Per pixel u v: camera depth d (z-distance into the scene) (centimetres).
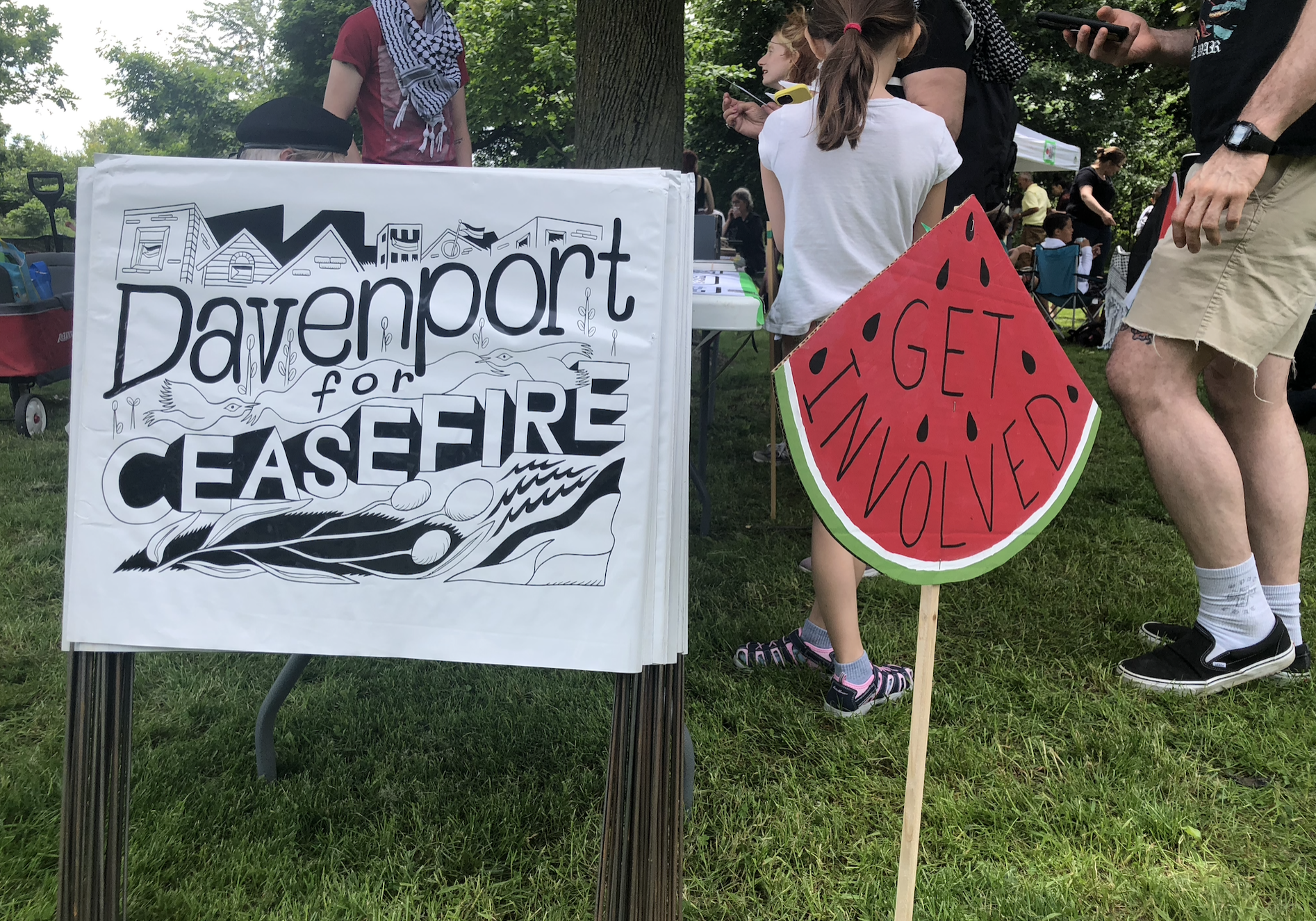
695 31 1703
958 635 243
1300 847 159
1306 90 176
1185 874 152
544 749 188
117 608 114
